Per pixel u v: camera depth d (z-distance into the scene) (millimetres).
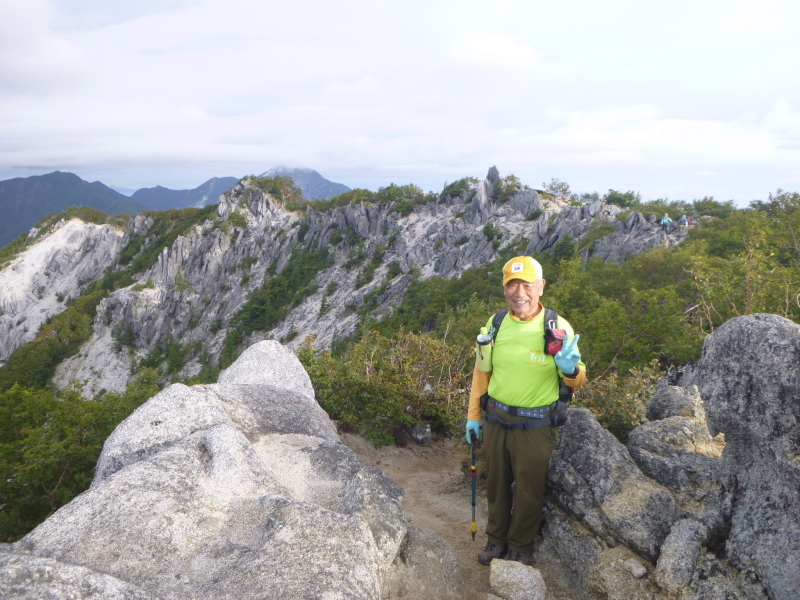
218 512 3480
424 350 9406
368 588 2861
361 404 8305
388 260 117000
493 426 3779
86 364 123500
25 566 2402
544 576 3779
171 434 4465
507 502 3957
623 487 3650
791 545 2693
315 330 107750
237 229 143125
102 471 4301
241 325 120000
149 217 159750
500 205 110688
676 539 3152
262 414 5152
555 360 3459
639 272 37031
